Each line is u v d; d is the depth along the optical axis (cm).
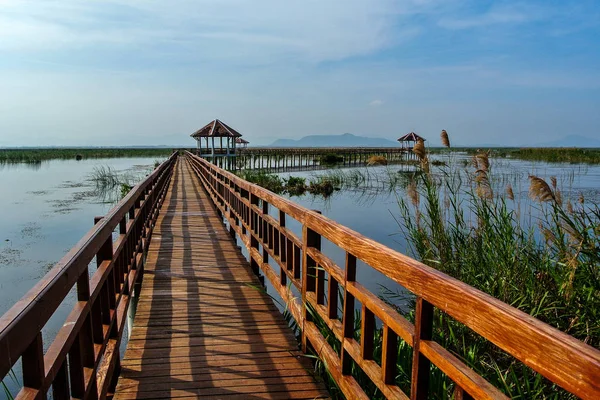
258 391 277
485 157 458
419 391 167
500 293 384
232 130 3278
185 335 364
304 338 323
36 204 1719
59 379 166
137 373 299
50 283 148
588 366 90
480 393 126
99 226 248
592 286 335
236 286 500
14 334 114
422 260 436
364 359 220
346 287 241
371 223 1316
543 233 415
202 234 815
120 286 334
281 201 378
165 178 1432
